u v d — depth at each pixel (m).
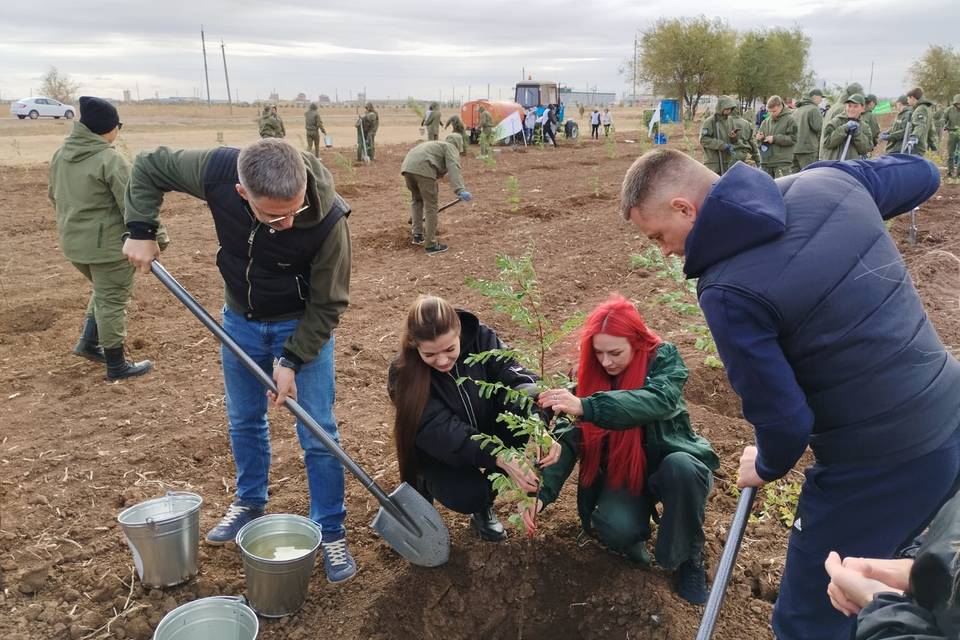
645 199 2.29
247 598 3.23
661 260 4.69
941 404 2.17
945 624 1.45
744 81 53.28
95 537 3.66
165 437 4.72
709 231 2.12
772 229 2.07
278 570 2.99
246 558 3.04
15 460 4.42
